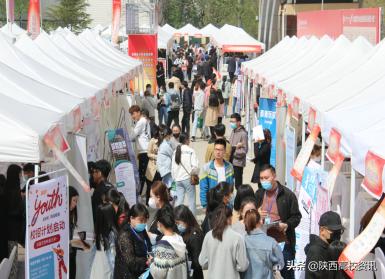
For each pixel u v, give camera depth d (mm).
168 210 7277
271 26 36906
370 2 30078
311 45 17469
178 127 13258
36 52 12727
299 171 9109
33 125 6688
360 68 10656
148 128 14477
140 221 7555
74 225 8578
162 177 12625
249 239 7133
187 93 22688
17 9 47125
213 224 7094
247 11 60000
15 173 8539
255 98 19281
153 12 28938
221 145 10156
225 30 37250
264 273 7094
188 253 7582
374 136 6660
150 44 28328
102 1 56219
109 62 18359
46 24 49188
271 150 14812
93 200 9047
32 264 6516
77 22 52094
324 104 9203
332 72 12203
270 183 8461
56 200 6859
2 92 8438
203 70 37938
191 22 74625
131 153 12172
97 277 7938
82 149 8727
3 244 8141
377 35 16672
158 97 28125
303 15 24312
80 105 9008
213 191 8391
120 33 37406
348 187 8516
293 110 11516
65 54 14062
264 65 18828
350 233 7500
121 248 7520
